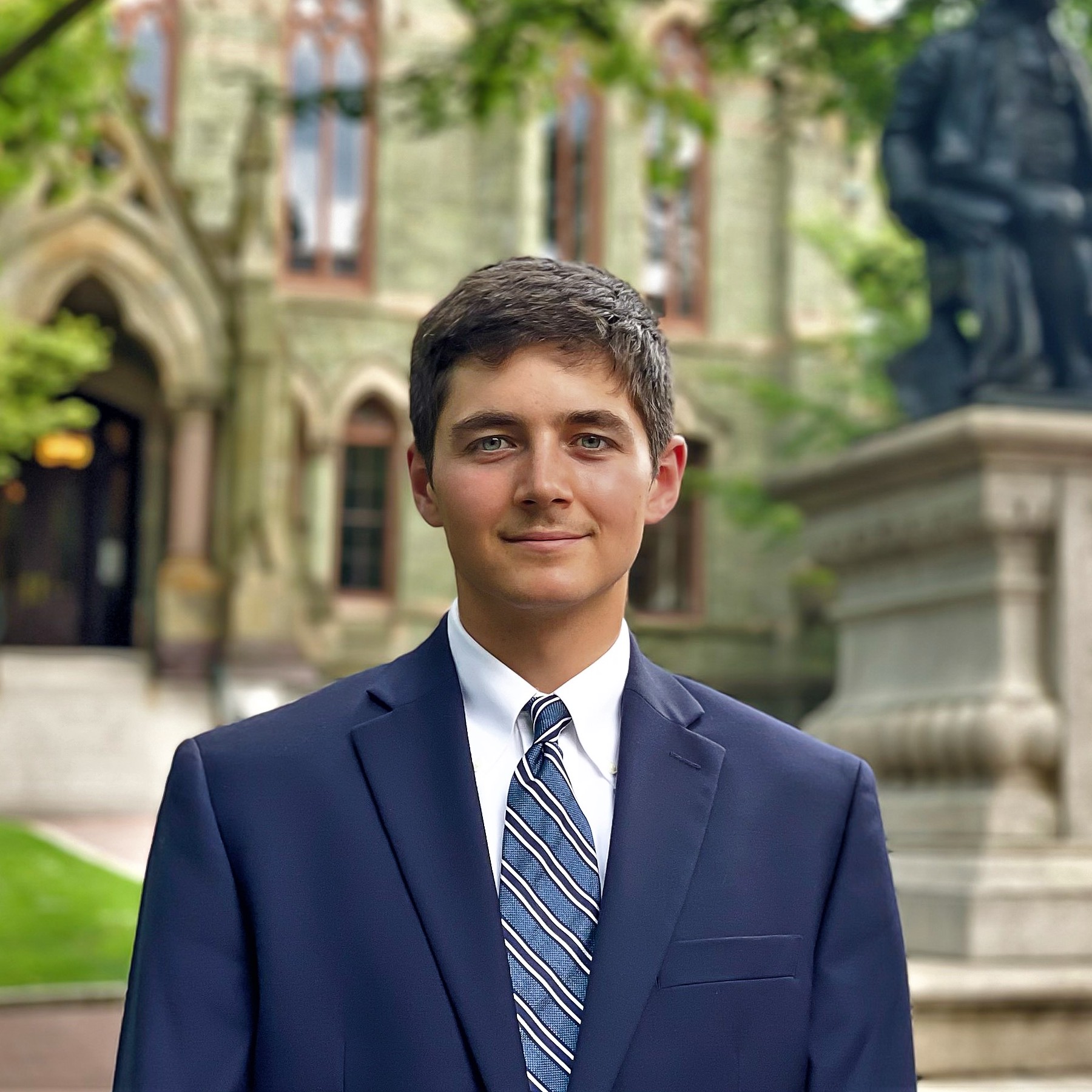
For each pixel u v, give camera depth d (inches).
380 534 1033.5
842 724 244.4
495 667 70.6
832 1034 68.3
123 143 877.8
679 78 1101.1
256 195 905.5
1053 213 246.8
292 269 1039.6
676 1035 64.8
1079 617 218.4
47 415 740.7
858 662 254.2
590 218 1104.8
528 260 70.0
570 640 70.2
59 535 1007.6
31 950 339.9
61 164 543.2
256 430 885.8
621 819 67.9
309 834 67.6
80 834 609.3
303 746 69.8
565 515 67.1
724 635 1078.4
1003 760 214.5
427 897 65.9
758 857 68.8
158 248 885.2
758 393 932.6
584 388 67.2
